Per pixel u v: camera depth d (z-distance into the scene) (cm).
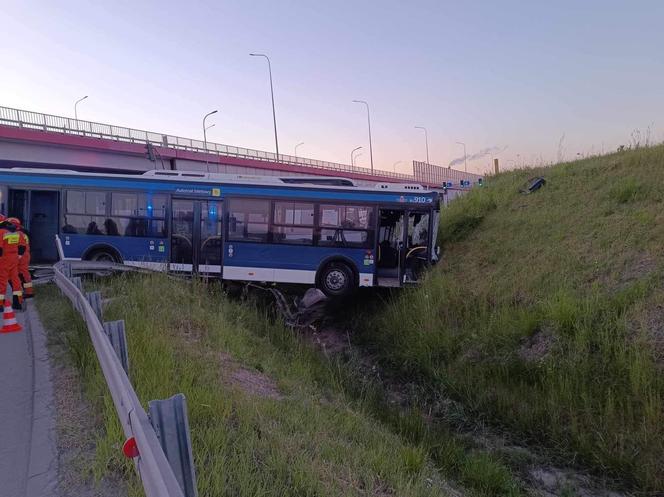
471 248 1360
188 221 1316
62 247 1292
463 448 691
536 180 1650
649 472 593
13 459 367
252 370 677
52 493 323
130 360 523
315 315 1296
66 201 1295
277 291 1330
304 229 1324
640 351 717
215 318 847
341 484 384
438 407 834
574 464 654
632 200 1225
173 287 965
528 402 768
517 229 1359
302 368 779
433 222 1348
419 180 3791
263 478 351
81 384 497
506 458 680
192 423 410
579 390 729
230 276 1315
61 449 377
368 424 599
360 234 1331
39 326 734
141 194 1310
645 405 648
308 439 446
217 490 317
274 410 496
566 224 1255
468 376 862
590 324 806
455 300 1082
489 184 1970
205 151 3762
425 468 494
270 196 1325
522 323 897
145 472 222
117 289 941
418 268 1347
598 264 979
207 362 609
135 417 256
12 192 1291
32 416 434
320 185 1350
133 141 3120
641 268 906
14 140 2458
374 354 1091
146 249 1304
